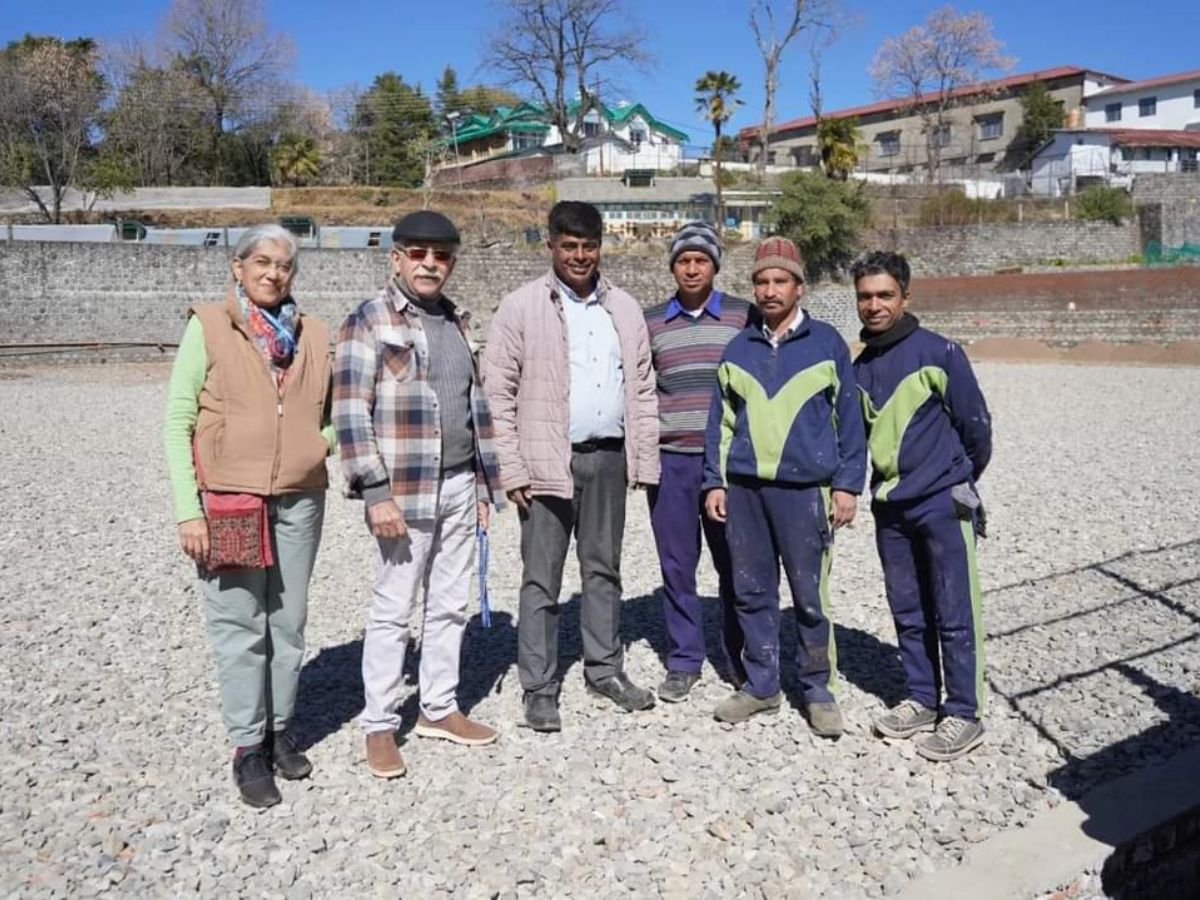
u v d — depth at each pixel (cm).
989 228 3944
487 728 434
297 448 377
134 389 2234
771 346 431
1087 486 1020
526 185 4909
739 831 354
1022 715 451
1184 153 5316
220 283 3038
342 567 753
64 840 349
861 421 428
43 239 3231
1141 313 3253
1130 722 440
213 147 5275
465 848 346
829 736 429
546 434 431
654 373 470
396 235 392
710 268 458
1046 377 2466
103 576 718
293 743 408
